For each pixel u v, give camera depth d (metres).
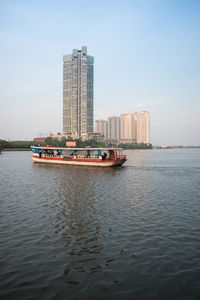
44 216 16.94
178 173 42.91
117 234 13.79
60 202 20.84
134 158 101.06
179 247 12.18
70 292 8.80
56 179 34.50
